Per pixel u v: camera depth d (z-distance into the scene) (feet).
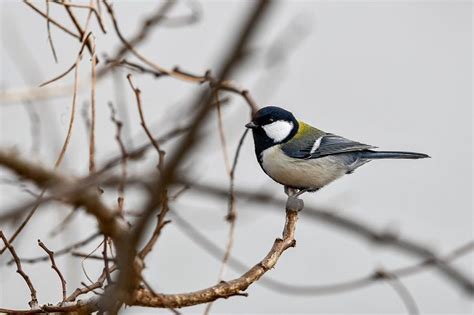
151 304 19.71
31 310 20.29
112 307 16.63
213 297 21.30
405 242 28.30
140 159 22.81
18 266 20.61
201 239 23.63
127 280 16.25
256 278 22.93
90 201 15.51
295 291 23.30
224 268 23.62
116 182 19.35
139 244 14.40
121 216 17.88
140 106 20.93
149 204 13.37
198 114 11.95
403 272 26.23
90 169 19.72
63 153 19.29
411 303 24.73
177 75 27.50
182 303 20.56
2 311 20.30
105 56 26.78
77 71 21.18
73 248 21.20
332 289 23.81
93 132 20.13
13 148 15.15
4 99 21.06
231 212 25.64
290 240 25.23
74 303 20.76
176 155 12.26
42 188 15.70
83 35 22.79
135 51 26.84
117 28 26.53
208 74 27.63
